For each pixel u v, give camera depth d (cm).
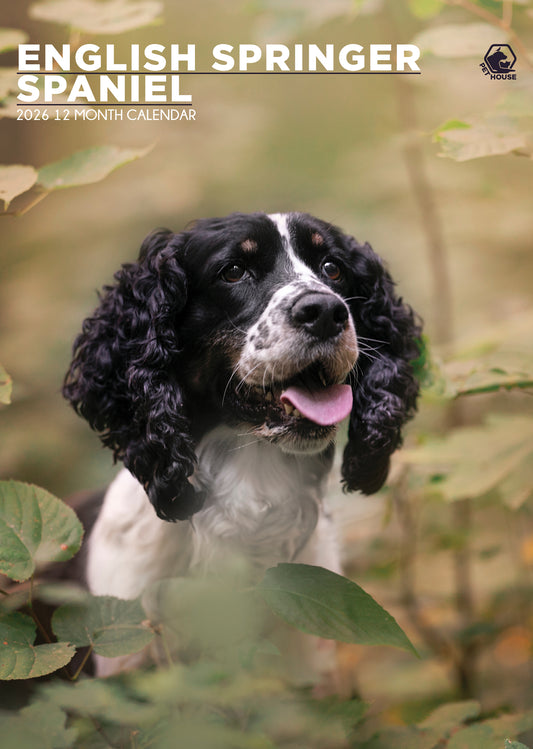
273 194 1128
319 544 464
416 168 777
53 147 1147
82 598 312
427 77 567
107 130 1083
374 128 1145
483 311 802
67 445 849
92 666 424
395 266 959
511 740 300
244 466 438
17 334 959
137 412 417
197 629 304
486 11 441
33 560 299
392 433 447
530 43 499
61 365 917
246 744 276
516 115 346
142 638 299
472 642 528
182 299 427
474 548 584
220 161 1075
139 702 313
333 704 304
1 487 314
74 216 1055
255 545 442
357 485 461
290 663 430
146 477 418
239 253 420
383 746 320
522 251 877
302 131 1184
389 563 575
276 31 569
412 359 471
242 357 411
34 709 278
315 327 388
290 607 294
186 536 434
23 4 859
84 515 495
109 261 1030
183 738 276
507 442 409
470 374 434
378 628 288
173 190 1037
